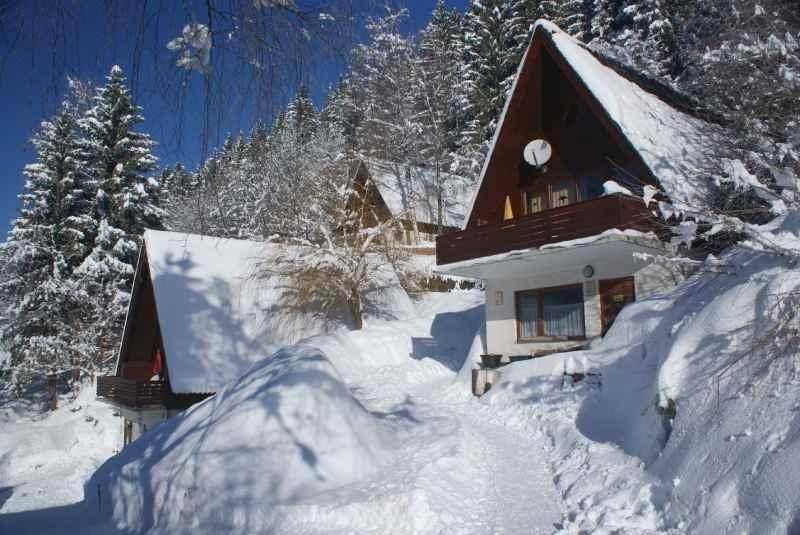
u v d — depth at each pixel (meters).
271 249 24.28
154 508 9.05
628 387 9.91
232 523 7.68
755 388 6.12
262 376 10.33
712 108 13.25
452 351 21.31
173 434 10.66
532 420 12.03
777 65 11.40
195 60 5.27
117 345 33.31
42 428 28.83
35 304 32.25
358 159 28.06
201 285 23.00
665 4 22.53
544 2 35.03
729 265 8.51
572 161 17.48
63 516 11.15
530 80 17.69
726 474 5.57
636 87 17.47
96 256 33.88
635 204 13.30
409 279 25.97
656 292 13.38
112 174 34.12
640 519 6.13
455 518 7.18
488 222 18.64
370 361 20.72
